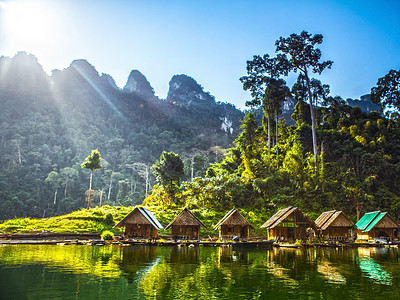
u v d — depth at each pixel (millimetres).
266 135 84188
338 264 21016
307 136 73000
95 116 189500
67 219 46000
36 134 143125
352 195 52875
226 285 14141
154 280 14812
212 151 173375
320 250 31609
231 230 39625
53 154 134750
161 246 33062
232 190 56781
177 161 66562
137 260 21125
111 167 146500
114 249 28266
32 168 119438
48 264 18656
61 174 115062
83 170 127000
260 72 74688
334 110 86125
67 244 32000
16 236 36094
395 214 51750
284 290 13422
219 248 32031
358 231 44812
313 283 14820
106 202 109250
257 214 53062
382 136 68312
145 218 37344
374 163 62000
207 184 59531
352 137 70875
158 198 64188
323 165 61094
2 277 14836
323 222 42188
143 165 139875
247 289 13477
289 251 30109
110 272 16516
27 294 12094
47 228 41469
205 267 18828
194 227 39938
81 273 16062
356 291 13383
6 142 128625
